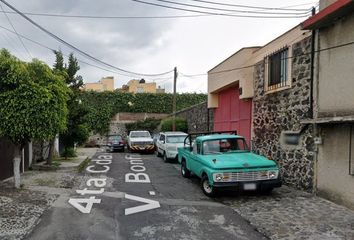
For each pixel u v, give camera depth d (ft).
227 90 63.31
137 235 22.38
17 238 21.20
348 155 28.17
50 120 33.53
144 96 136.05
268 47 43.91
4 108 31.94
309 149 34.30
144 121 129.90
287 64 38.70
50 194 33.53
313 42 33.42
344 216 26.22
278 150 41.22
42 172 48.52
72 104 64.18
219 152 37.81
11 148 42.42
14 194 32.53
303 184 35.50
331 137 30.58
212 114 74.33
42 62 35.14
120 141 95.09
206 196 34.40
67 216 26.32
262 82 45.98
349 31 28.25
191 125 95.20
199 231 23.40
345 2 26.16
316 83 32.94
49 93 33.30
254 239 21.93
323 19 29.68
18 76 32.04
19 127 32.30
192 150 41.73
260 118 46.85
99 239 21.44
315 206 29.22
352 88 27.68
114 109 132.67
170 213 27.86
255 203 30.96
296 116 36.91
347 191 28.35
